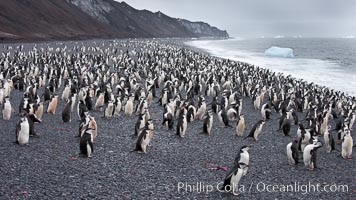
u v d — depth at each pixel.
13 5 121.94
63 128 19.72
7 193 11.62
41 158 14.99
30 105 20.78
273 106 28.73
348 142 16.97
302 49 161.25
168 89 28.41
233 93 29.61
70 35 130.75
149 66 49.75
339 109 29.20
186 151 17.25
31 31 113.75
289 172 15.23
